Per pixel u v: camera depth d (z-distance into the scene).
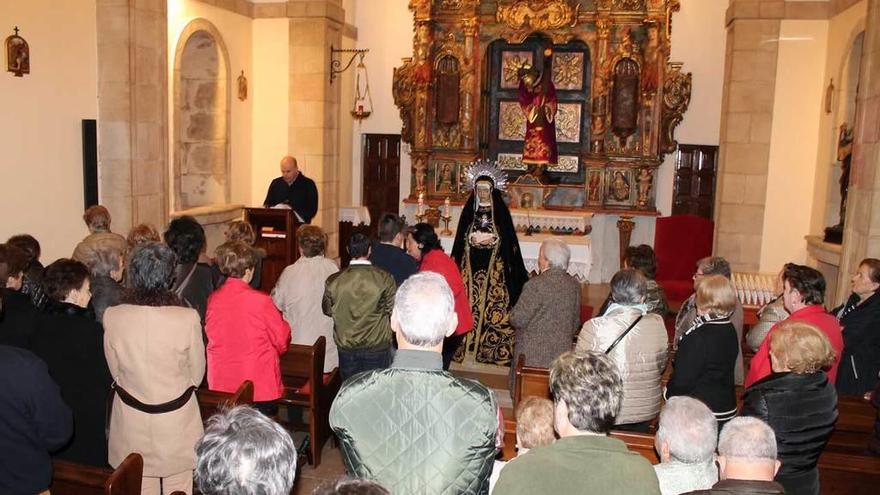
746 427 2.53
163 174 8.34
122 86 7.63
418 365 2.39
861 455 3.77
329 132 11.49
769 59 10.02
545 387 4.43
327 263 5.32
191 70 10.42
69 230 7.35
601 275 12.00
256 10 11.21
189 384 3.37
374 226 12.89
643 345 3.86
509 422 3.82
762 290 8.34
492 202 7.09
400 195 12.79
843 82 9.09
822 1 9.74
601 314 4.39
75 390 3.34
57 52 7.08
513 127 12.55
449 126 12.32
